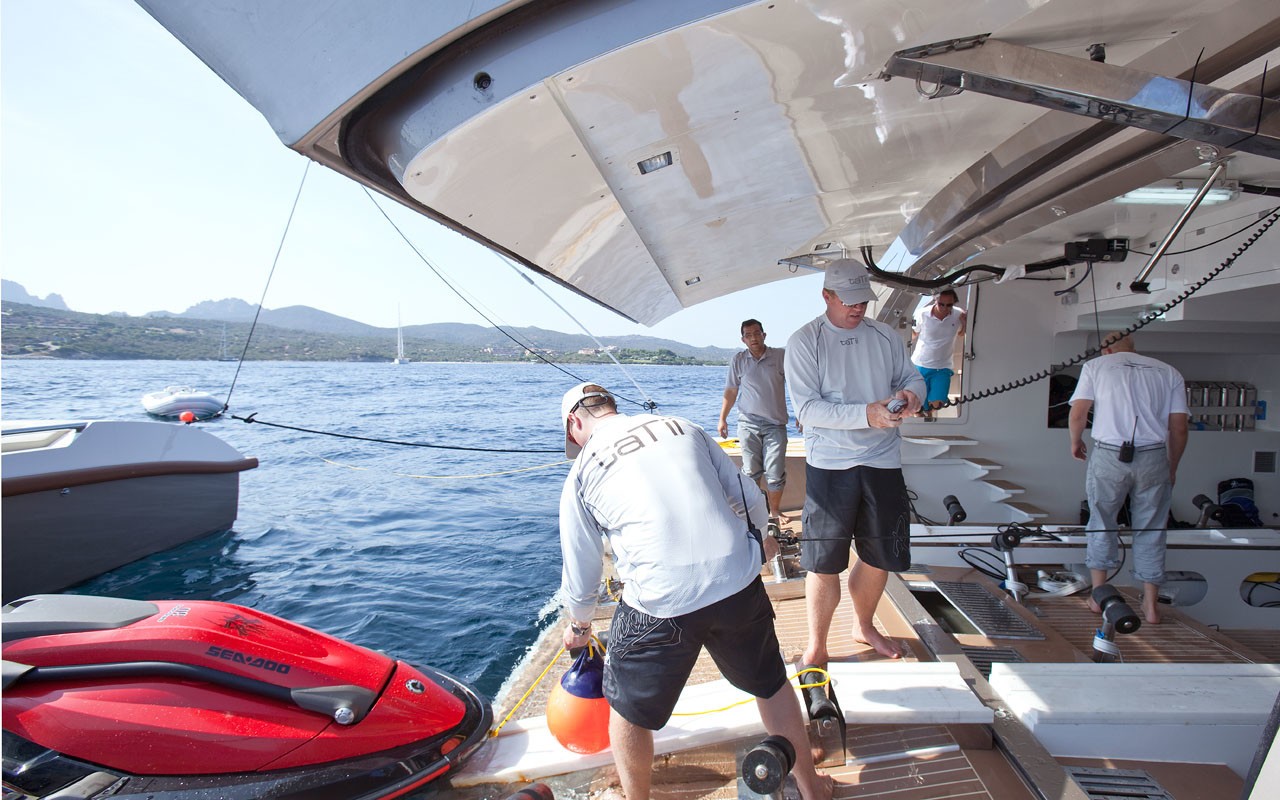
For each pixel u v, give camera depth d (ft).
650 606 6.48
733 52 4.80
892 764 8.32
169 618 8.48
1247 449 22.00
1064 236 16.78
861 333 9.82
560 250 7.89
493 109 4.47
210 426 83.46
